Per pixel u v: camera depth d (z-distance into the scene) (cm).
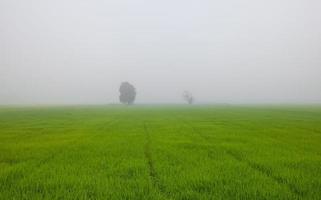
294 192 620
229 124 2555
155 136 1677
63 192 623
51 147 1241
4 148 1213
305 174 760
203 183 688
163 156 1034
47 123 2697
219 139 1528
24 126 2367
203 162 928
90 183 679
